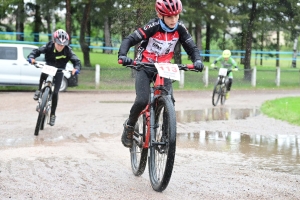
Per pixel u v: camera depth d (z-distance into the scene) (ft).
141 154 21.95
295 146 32.60
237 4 106.42
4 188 20.26
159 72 19.75
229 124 42.80
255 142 34.04
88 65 117.50
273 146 32.53
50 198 19.01
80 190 20.21
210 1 105.09
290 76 121.39
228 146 32.19
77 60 35.91
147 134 20.98
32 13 126.52
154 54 21.13
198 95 77.46
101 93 76.33
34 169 23.85
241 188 21.07
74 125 40.52
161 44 20.85
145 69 20.99
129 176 23.08
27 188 20.34
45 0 111.55
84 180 21.94
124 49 20.29
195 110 54.34
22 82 74.28
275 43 169.89
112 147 30.83
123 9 90.27
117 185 21.27
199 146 32.04
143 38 20.58
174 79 19.84
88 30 159.84
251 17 115.03
